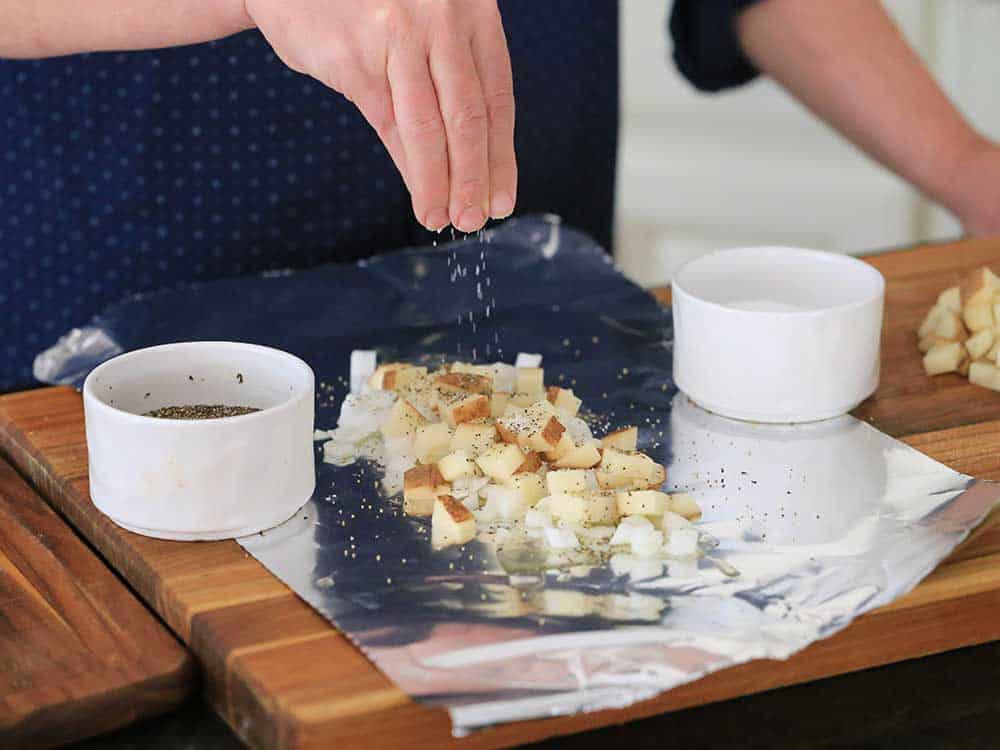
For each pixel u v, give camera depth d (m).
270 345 1.08
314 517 0.83
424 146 0.80
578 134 1.39
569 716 0.69
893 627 0.75
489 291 1.18
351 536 0.81
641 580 0.76
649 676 0.67
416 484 0.85
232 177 1.26
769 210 2.33
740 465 0.90
